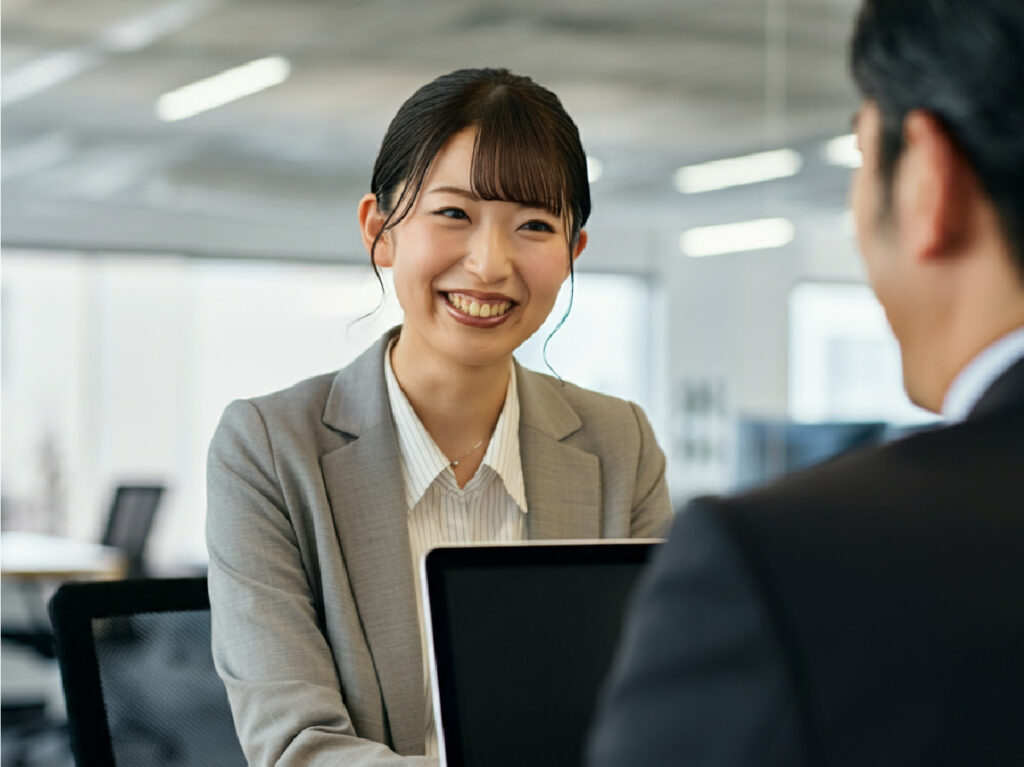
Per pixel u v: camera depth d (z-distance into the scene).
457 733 1.02
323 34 7.97
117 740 1.52
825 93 8.38
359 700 1.40
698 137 9.94
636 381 12.81
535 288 1.40
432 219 1.38
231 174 10.97
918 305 0.67
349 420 1.50
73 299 11.64
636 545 1.10
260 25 7.82
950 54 0.62
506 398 1.55
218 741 1.58
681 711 0.60
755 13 7.74
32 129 9.69
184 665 1.59
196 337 12.05
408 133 1.39
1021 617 0.58
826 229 11.38
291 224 12.12
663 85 8.84
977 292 0.65
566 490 1.57
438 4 7.50
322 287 12.38
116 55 8.34
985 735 0.57
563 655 1.06
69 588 1.54
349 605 1.43
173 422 12.01
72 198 11.22
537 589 1.06
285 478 1.45
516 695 1.04
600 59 8.37
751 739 0.58
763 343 12.04
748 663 0.58
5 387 11.47
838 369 11.81
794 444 7.13
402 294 1.43
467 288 1.38
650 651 0.62
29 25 7.82
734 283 12.22
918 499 0.61
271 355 12.30
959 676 0.57
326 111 9.45
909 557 0.59
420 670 1.43
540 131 1.37
